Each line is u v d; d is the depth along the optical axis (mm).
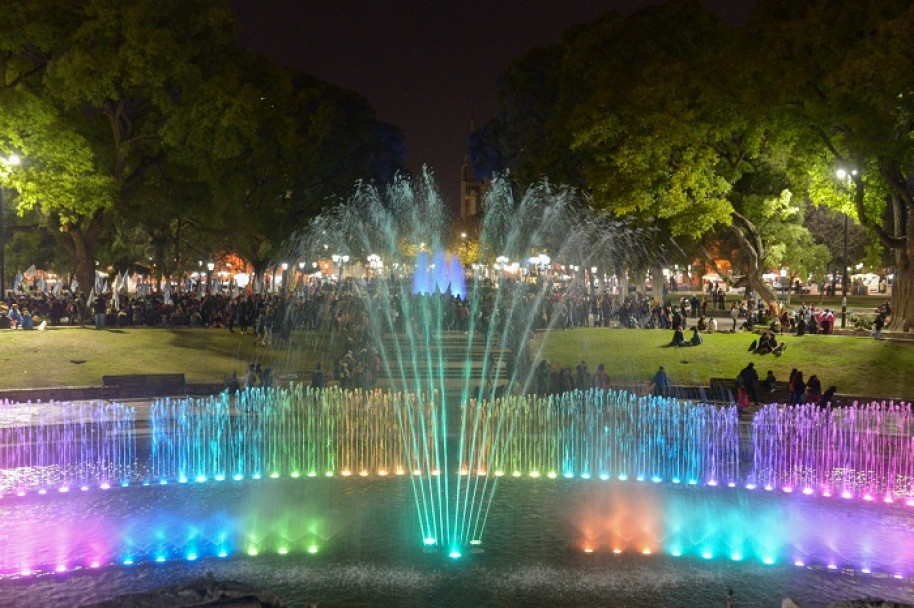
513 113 67062
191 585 11430
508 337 43438
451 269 97688
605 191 46250
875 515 17859
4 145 39688
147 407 28281
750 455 23172
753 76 39562
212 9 45406
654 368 37219
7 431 24312
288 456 22438
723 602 13055
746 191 52344
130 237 66438
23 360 34188
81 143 41156
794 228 55906
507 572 14156
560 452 23312
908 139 34438
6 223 54094
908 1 34500
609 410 28516
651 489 19766
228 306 45844
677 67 42625
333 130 69812
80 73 40188
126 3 41062
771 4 39594
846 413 28688
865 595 13461
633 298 52594
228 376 32406
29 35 39562
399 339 44625
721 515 17703
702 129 42938
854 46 34562
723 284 104312
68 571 14227
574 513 17672
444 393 30531
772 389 31203
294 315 47188
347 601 12875
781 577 14195
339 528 16500
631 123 44375
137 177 50219
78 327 41938
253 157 56094
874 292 108500
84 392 29812
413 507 17984
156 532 16234
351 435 24812
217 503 18188
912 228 39344
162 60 42094
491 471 21312
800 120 37812
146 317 47156
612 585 13641
